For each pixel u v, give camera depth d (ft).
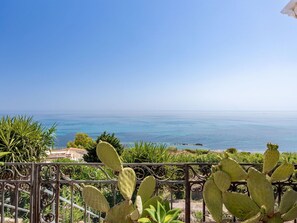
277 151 6.80
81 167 16.15
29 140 20.70
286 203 6.49
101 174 16.22
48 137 22.27
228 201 6.51
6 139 19.76
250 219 6.05
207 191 6.59
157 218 6.18
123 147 26.35
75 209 14.75
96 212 15.43
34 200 9.73
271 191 6.40
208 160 21.83
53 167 10.01
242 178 6.61
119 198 15.20
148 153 21.49
